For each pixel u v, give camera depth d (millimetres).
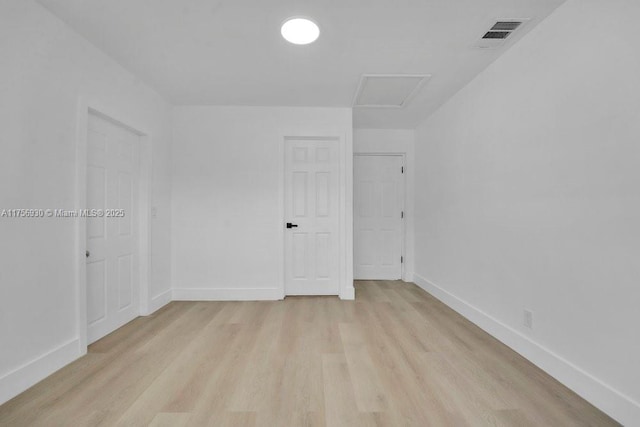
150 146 3127
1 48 1674
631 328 1494
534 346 2096
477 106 2838
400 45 2348
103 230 2578
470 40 2279
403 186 4723
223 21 2068
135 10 1948
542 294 2047
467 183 3023
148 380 1880
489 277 2646
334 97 3385
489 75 2652
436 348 2340
